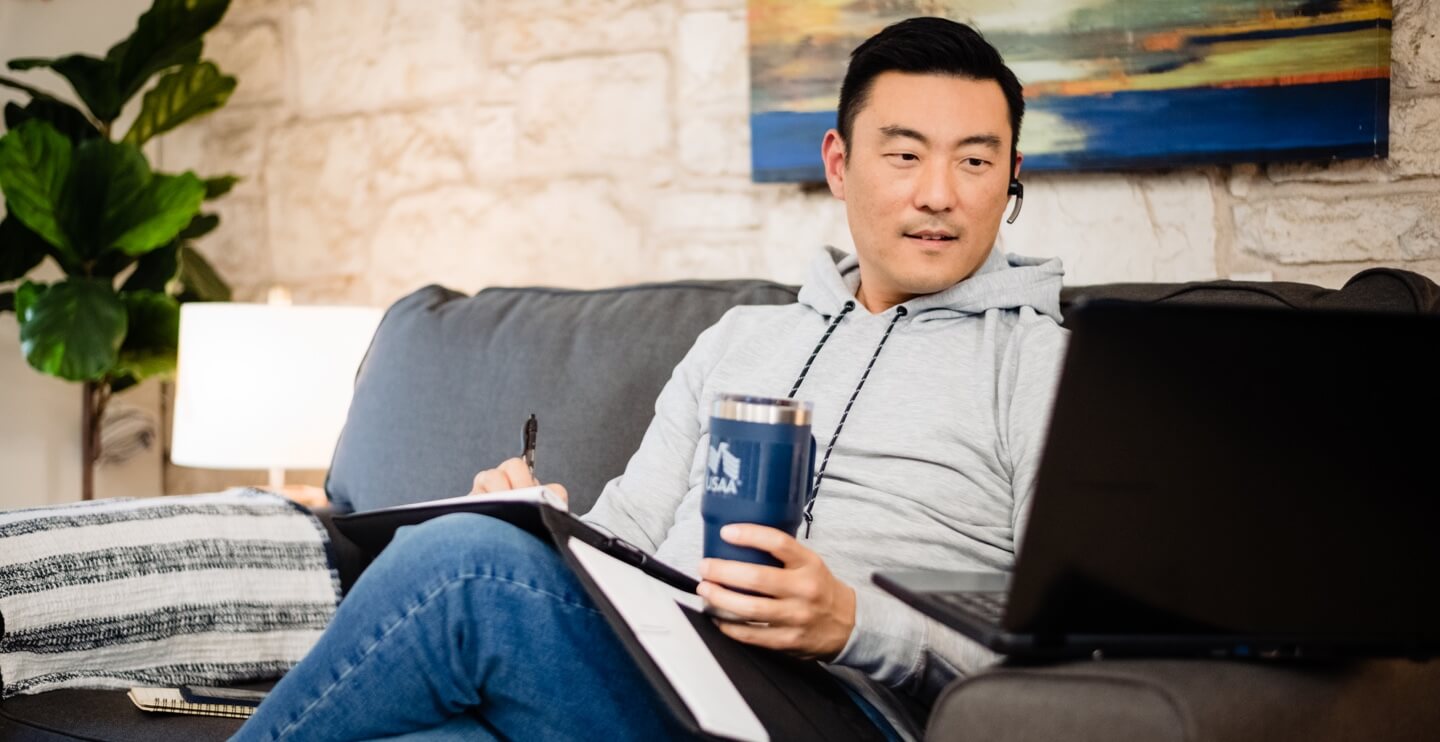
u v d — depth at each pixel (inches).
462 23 109.6
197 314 94.0
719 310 72.9
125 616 62.8
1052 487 34.4
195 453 93.0
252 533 70.1
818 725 42.1
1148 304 33.4
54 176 102.3
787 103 92.3
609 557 43.9
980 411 55.7
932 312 59.9
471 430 76.2
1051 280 60.4
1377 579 36.7
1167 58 80.0
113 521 65.4
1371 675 40.6
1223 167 81.1
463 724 45.5
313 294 117.6
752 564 41.8
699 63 99.2
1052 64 83.2
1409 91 75.8
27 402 114.8
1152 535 35.2
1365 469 35.5
